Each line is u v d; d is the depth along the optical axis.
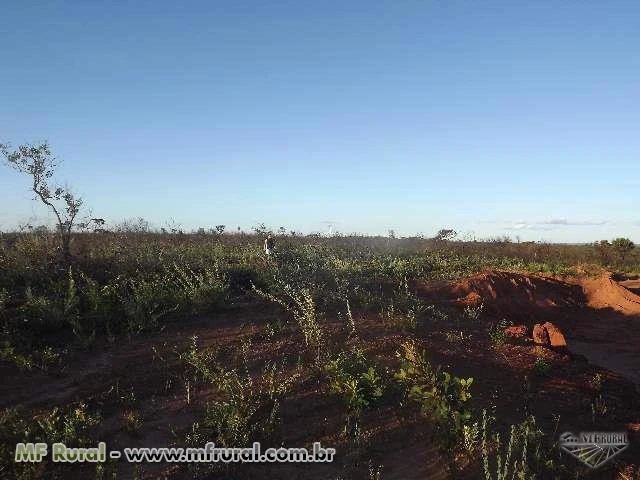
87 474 5.02
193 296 9.54
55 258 10.59
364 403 6.20
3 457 4.97
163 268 11.41
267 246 14.76
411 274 16.64
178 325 8.63
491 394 7.05
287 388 6.61
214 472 5.16
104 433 5.59
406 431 5.99
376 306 10.84
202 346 7.74
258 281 11.65
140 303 8.68
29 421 5.57
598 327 15.62
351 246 22.42
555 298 17.11
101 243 13.31
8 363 6.73
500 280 16.62
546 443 5.96
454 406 5.91
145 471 5.12
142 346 7.69
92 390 6.34
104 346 7.62
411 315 10.09
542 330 10.31
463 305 14.02
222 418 5.75
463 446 5.62
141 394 6.37
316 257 15.99
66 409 5.89
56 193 10.98
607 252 27.41
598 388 8.06
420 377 6.30
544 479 5.30
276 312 9.55
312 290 10.96
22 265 9.88
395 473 5.36
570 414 6.94
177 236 19.38
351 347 7.84
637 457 5.92
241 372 7.04
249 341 7.94
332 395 6.52
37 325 7.80
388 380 6.84
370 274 15.50
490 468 5.37
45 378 6.55
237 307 9.78
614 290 17.88
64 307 8.29
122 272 10.64
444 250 23.58
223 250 15.98
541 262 23.67
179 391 6.50
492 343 9.48
